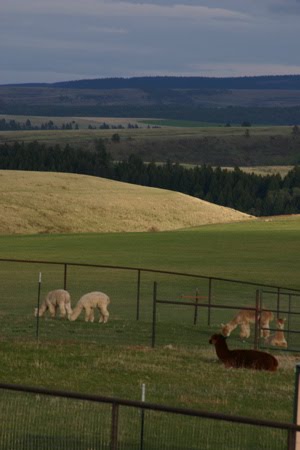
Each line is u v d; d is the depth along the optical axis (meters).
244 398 24.27
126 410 19.12
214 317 46.53
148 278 61.56
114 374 26.64
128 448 16.77
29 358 28.19
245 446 17.31
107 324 40.84
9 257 72.50
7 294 52.53
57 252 76.88
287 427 13.04
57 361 28.03
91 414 18.66
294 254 76.31
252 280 61.34
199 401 23.58
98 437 17.16
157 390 24.77
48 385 24.73
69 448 16.38
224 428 18.64
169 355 30.75
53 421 17.95
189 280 60.84
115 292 54.91
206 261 71.31
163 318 45.22
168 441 17.33
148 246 82.19
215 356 30.95
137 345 34.19
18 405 19.11
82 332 37.78
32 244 84.56
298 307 50.97
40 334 36.44
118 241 87.12
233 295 54.81
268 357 28.53
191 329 40.72
